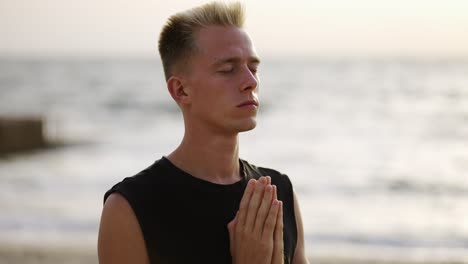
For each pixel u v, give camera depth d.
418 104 46.72
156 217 1.94
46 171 19.92
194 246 1.95
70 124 36.91
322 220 12.56
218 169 2.09
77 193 15.30
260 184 1.96
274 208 1.93
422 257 9.16
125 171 19.88
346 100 50.53
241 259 1.93
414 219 12.88
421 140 28.44
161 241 1.93
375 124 34.84
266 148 25.36
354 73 94.56
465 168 20.84
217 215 2.00
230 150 2.09
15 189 16.05
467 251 9.80
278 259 1.93
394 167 21.20
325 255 9.04
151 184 1.99
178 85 2.08
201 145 2.07
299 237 2.28
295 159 22.75
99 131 32.91
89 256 8.47
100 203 13.68
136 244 1.92
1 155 24.50
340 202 14.95
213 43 2.00
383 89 61.22
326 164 21.69
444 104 46.44
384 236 10.97
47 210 12.70
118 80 83.06
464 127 33.03
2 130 24.92
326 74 92.50
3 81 80.25
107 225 1.95
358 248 9.77
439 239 10.84
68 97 57.00
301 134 30.31
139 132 32.25
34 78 87.88
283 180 2.32
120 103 49.28
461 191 16.67
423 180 18.53
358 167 21.17
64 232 10.30
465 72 94.75
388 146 26.42
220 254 1.97
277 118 38.03
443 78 79.44
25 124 25.66
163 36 2.11
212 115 2.01
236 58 2.00
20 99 56.69
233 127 2.00
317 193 16.31
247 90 2.00
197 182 2.02
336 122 35.88
